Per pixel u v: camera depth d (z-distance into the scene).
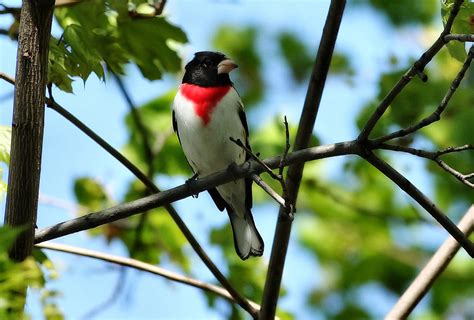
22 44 6.42
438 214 6.96
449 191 12.81
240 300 7.94
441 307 13.91
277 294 7.80
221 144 9.25
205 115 9.18
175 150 12.05
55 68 7.21
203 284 8.06
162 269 8.02
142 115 12.21
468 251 6.99
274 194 6.75
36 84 6.48
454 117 11.34
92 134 7.52
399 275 14.31
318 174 13.66
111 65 8.73
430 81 11.50
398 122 10.92
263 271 10.74
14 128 6.52
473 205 8.46
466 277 13.84
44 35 6.45
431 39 13.98
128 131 12.09
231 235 11.19
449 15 6.44
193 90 9.30
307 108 7.59
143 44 9.33
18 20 8.75
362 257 14.36
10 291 4.77
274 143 12.34
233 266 10.72
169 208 7.76
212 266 7.90
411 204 12.63
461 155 11.34
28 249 6.65
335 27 7.30
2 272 4.79
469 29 6.81
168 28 9.20
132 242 11.08
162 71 9.60
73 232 7.10
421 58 6.49
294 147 7.71
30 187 6.60
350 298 14.45
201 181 7.38
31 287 4.81
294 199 7.67
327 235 14.34
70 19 9.01
